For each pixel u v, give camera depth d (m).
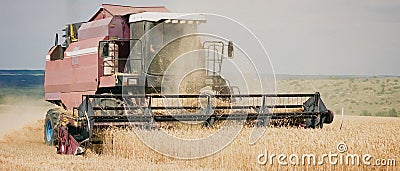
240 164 13.63
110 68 17.56
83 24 19.56
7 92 72.81
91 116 15.52
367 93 70.19
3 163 13.73
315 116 17.39
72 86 19.06
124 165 13.08
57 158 14.54
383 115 61.56
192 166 13.71
